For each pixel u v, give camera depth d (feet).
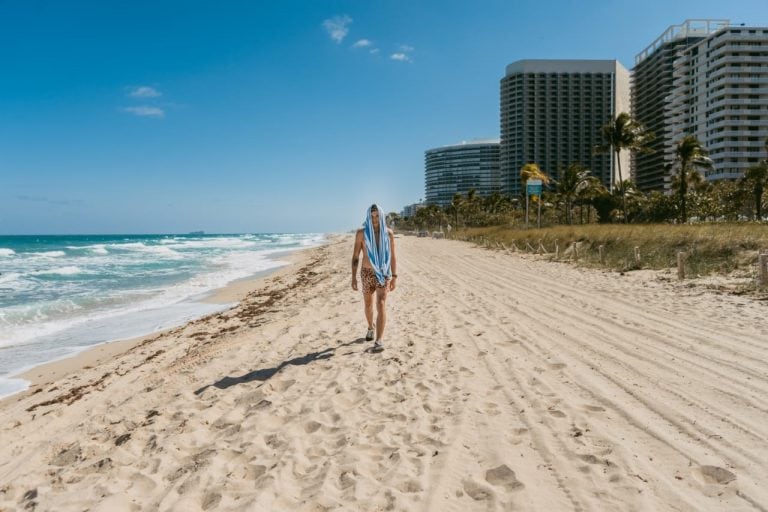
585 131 450.30
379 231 20.11
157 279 74.64
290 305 38.81
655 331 21.42
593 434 11.25
